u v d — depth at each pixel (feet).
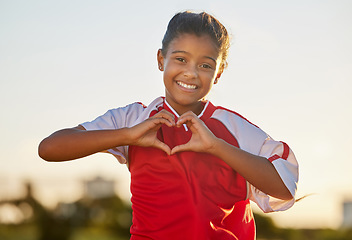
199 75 7.79
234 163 7.64
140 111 8.47
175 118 8.23
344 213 67.21
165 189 7.71
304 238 70.54
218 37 7.99
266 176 7.75
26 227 63.36
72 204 66.08
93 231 68.08
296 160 8.13
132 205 8.08
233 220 7.95
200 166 7.82
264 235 71.77
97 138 7.53
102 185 68.54
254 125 8.54
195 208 7.58
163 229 7.63
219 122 8.39
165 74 7.96
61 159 7.72
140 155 7.89
